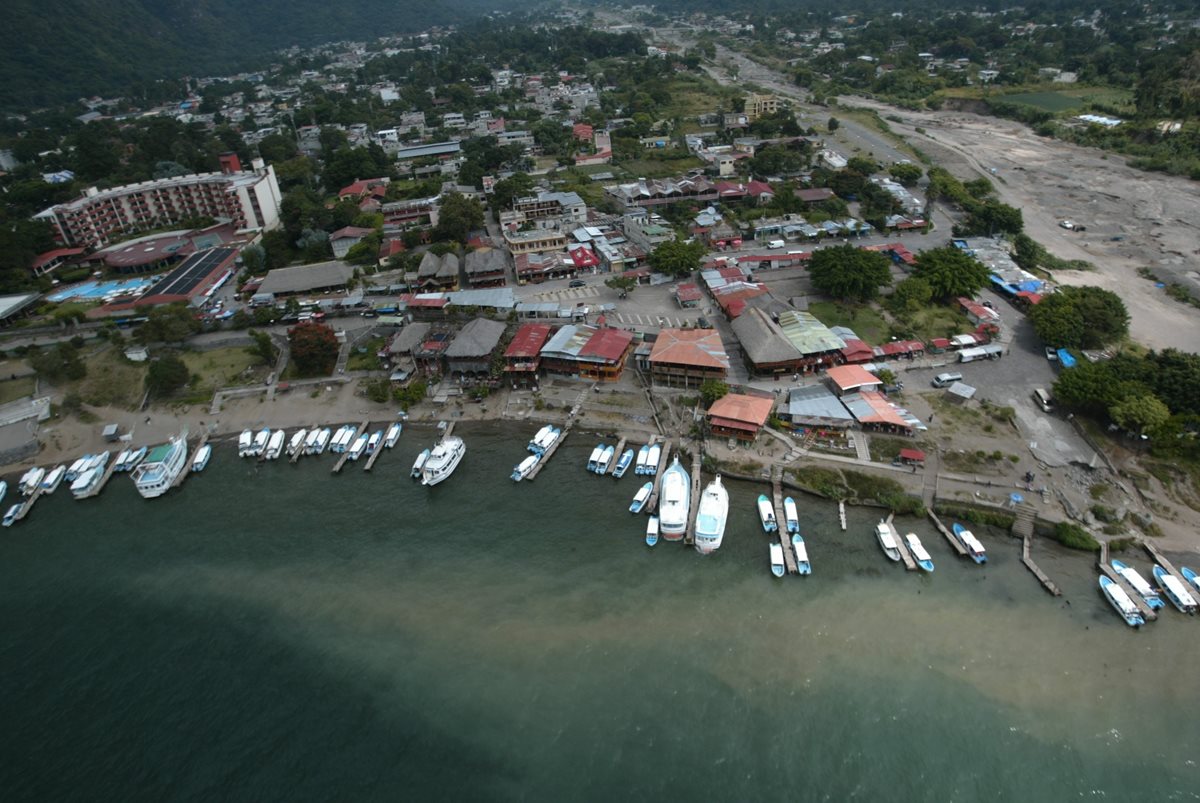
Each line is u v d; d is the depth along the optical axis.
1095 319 116.50
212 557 91.38
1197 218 175.12
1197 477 89.94
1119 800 60.69
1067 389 99.69
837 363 115.06
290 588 85.62
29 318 143.88
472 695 71.44
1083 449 96.56
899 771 63.25
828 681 70.81
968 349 118.44
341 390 123.25
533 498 97.19
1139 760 63.44
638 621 78.06
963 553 83.69
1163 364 101.31
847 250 137.12
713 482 96.38
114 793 64.69
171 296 145.25
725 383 109.69
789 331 118.50
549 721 68.62
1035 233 170.38
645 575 83.94
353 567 88.06
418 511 96.56
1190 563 80.75
